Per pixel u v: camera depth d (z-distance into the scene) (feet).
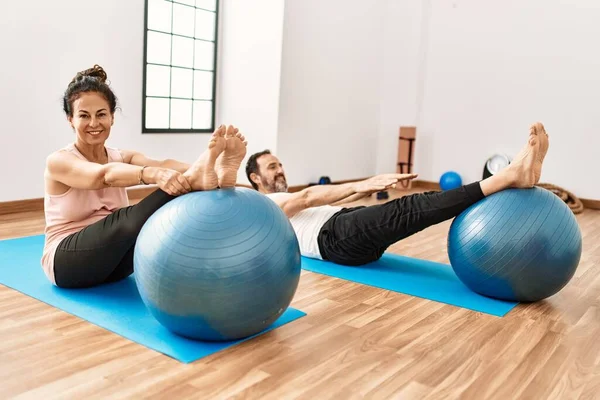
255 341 5.82
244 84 17.03
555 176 18.52
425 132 21.18
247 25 16.71
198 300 5.17
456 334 6.30
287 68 16.52
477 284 7.53
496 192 7.46
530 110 18.84
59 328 5.96
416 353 5.73
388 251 10.52
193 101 16.84
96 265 6.70
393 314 6.90
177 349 5.49
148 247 5.39
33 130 12.66
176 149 16.22
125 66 14.46
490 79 19.56
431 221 7.84
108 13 13.83
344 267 9.02
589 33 17.47
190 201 5.51
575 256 7.11
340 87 19.12
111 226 6.44
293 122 17.19
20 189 12.61
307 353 5.60
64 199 6.91
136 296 6.97
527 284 7.13
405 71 21.01
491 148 19.85
